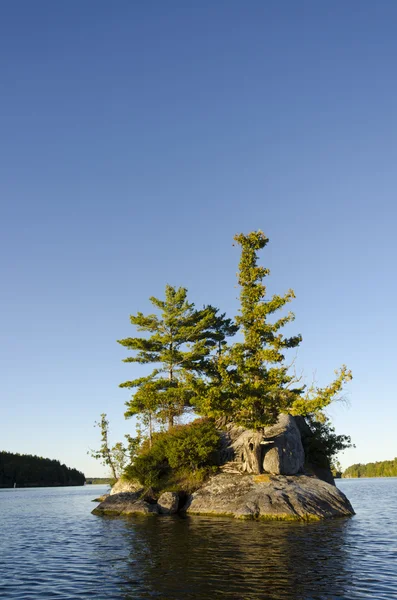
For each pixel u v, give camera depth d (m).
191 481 36.28
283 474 36.25
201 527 25.14
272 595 11.93
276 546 18.94
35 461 186.88
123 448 58.12
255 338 36.53
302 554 17.27
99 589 12.89
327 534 22.27
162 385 44.81
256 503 29.70
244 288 38.62
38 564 16.84
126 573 14.76
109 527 27.38
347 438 49.88
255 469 35.47
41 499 68.50
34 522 33.03
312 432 49.50
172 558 16.83
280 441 38.12
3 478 165.50
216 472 36.72
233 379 36.12
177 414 46.03
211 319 48.91
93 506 49.59
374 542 19.94
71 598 12.04
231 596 11.86
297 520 28.08
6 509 47.69
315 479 35.00
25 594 12.55
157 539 21.41
